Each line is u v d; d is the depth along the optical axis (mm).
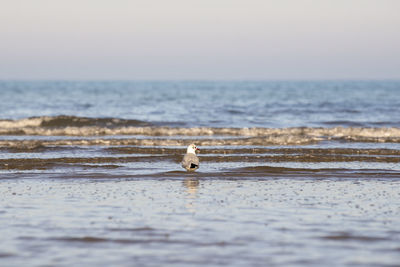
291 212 35375
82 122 105938
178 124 108875
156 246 28219
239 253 27156
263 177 50375
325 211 35656
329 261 26016
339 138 81250
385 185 46062
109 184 46250
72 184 46219
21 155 65312
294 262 25906
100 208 36469
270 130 91375
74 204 37719
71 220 33219
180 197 40344
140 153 68625
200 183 47000
